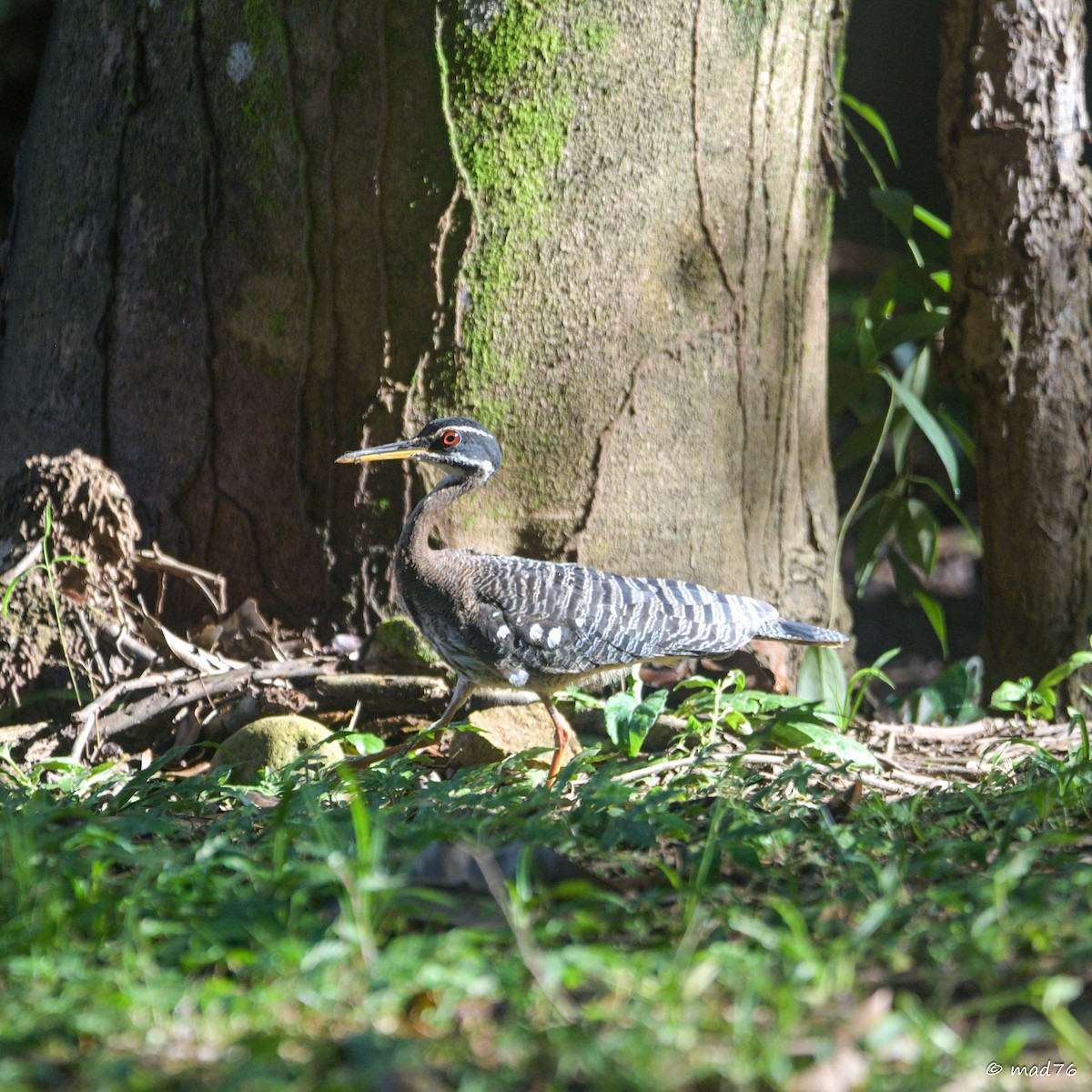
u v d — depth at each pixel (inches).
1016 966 229.1
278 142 446.6
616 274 458.3
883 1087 181.3
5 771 399.2
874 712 558.6
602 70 442.9
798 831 309.3
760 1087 182.9
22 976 218.4
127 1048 197.0
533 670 419.2
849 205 1064.2
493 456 432.8
